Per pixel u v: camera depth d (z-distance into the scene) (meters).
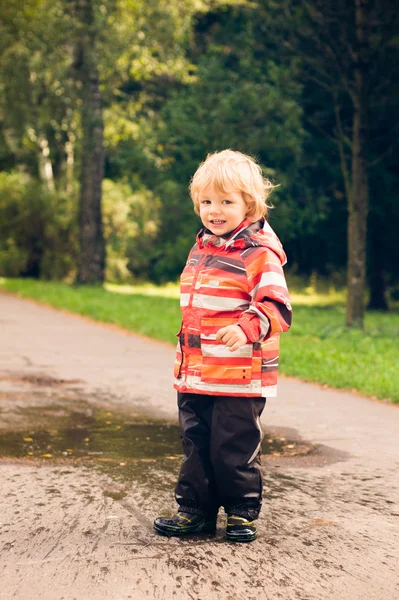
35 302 21.11
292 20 16.95
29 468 5.14
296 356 10.53
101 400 7.76
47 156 32.69
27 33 25.14
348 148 23.22
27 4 24.64
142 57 28.02
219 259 3.77
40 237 31.20
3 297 22.56
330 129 23.59
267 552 3.68
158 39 26.78
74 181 32.31
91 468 5.17
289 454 5.66
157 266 26.16
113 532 3.90
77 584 3.28
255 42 22.34
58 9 25.09
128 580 3.32
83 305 18.34
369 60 15.97
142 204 33.19
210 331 3.74
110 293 23.50
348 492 4.70
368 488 4.79
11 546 3.69
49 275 31.31
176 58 28.52
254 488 3.82
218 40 30.48
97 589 3.23
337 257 27.97
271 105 22.11
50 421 6.72
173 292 31.89
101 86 28.45
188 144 23.06
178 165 24.33
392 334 14.74
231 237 3.78
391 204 23.44
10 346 11.85
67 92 25.81
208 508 3.90
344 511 4.32
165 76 33.00
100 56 25.78
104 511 4.24
